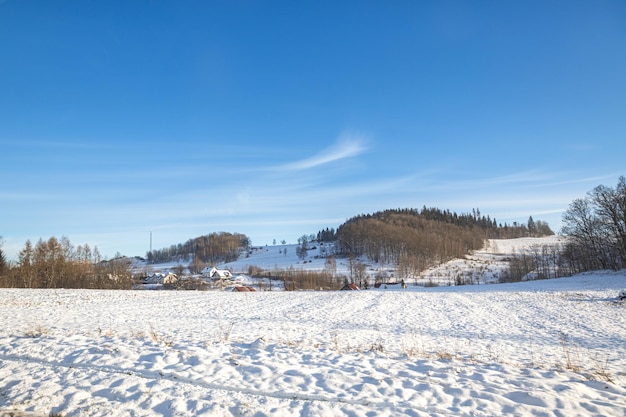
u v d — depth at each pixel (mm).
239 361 8219
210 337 11828
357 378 7250
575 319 21844
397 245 126125
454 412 5852
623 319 21781
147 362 7914
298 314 23906
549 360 10336
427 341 13648
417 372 7887
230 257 172000
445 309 27625
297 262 142125
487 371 8070
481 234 182125
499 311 26250
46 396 6270
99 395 6344
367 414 5730
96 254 69188
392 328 18016
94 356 8258
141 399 6156
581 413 5820
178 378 7062
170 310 23953
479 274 94750
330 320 21016
